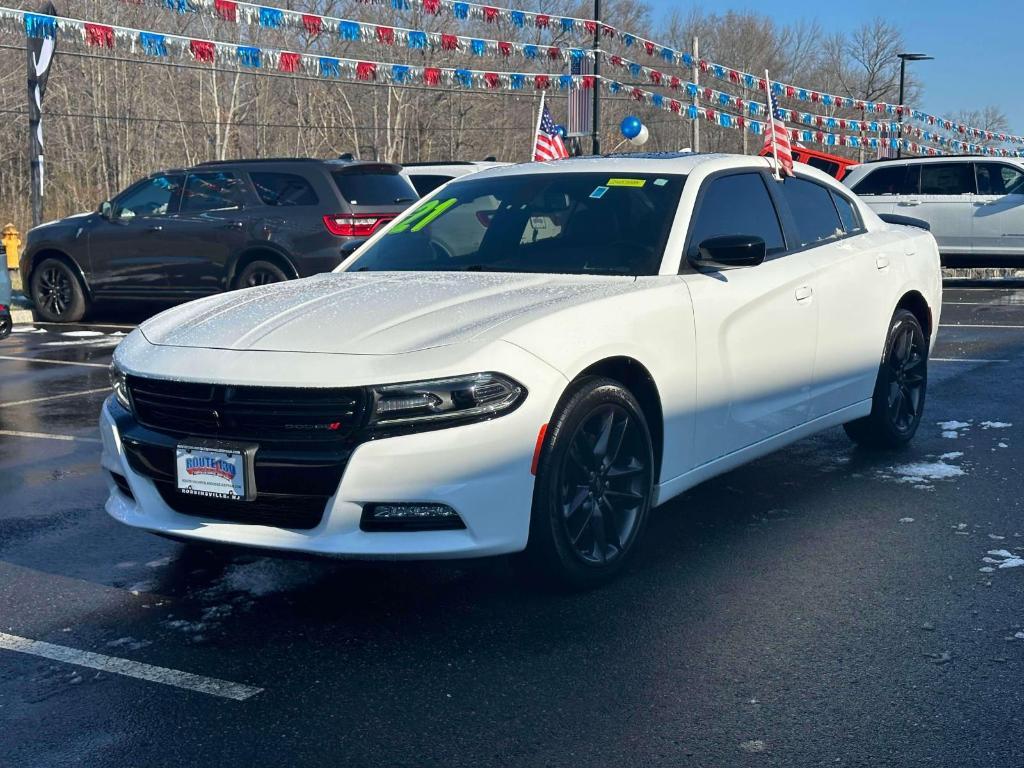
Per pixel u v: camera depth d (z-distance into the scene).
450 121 48.34
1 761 2.97
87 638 3.79
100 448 6.70
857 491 5.49
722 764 2.89
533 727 3.11
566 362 3.92
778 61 61.62
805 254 5.48
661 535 4.82
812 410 5.44
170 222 12.38
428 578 4.35
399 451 3.62
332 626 3.88
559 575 4.01
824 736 3.03
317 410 3.67
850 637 3.69
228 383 3.76
